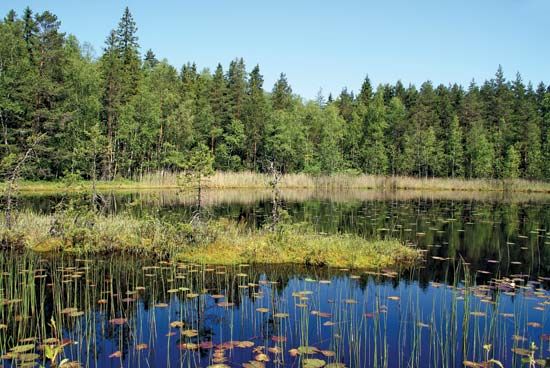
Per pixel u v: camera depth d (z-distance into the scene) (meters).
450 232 17.88
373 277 10.83
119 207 22.17
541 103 61.34
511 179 48.66
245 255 12.23
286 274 10.98
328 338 6.99
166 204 24.64
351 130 57.88
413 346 6.68
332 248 12.62
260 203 27.38
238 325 7.50
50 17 37.84
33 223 14.02
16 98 35.03
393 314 8.20
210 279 10.34
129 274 10.60
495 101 61.31
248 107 51.44
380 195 37.72
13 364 5.89
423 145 52.62
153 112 42.78
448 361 6.27
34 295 8.45
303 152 50.81
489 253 13.95
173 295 9.08
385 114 59.72
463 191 45.81
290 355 6.33
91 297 8.86
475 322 7.30
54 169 37.84
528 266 12.27
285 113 51.94
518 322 7.84
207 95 51.94
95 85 40.38
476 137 52.75
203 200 28.25
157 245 12.72
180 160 42.12
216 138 51.09
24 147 34.03
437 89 70.44
